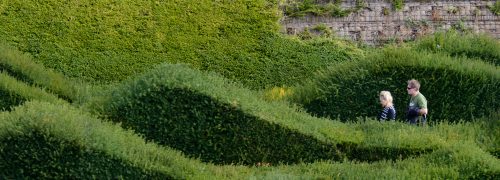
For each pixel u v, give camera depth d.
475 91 18.58
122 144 13.63
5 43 22.08
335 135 15.45
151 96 15.55
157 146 14.71
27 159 13.15
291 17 23.47
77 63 22.03
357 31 23.34
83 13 23.03
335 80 19.33
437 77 18.73
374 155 15.09
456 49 20.80
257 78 22.09
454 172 13.32
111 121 15.15
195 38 22.78
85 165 13.20
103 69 21.98
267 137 15.38
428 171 13.43
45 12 22.95
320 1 23.55
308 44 22.88
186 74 16.08
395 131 15.66
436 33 21.59
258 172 14.21
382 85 18.95
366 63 19.47
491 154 14.84
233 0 23.59
